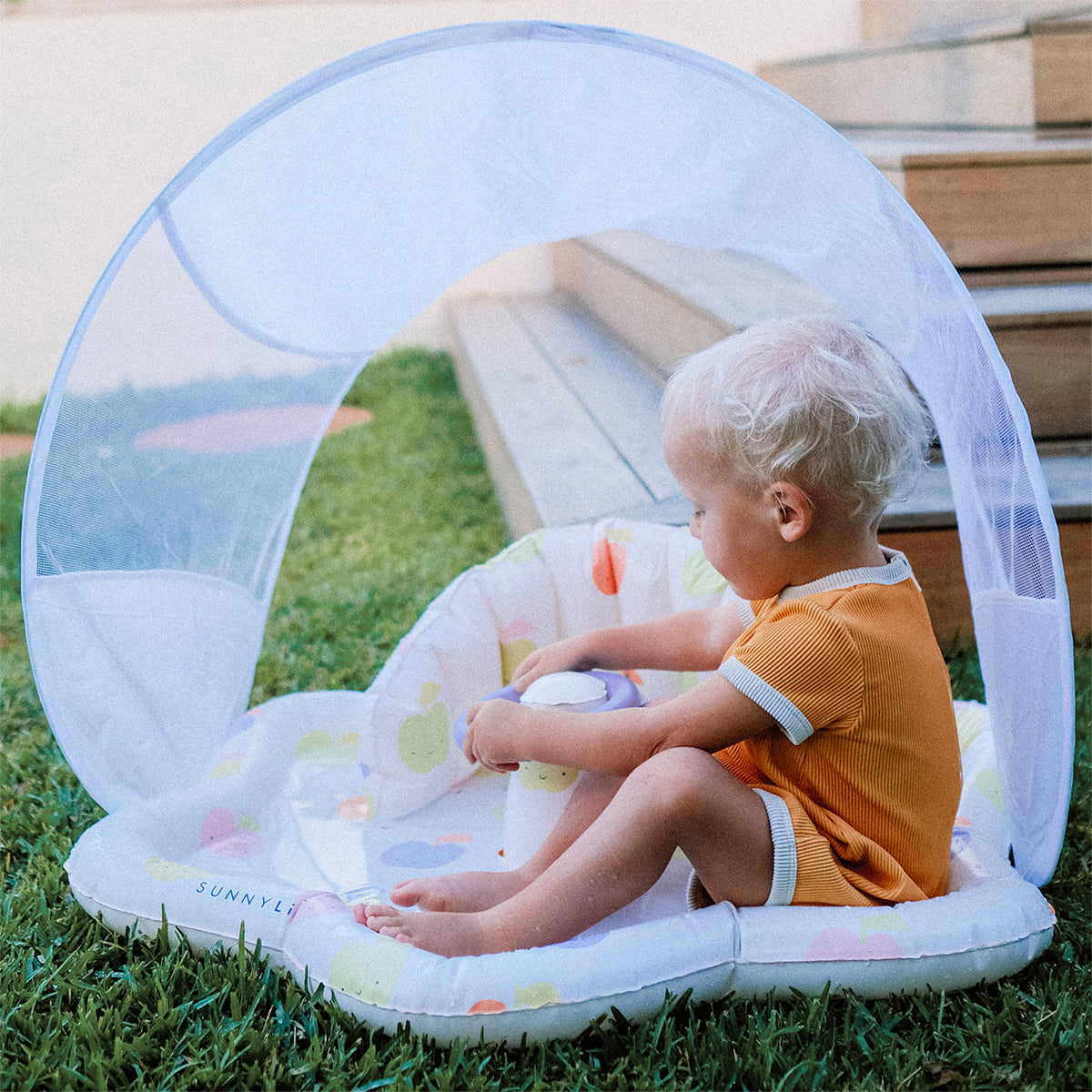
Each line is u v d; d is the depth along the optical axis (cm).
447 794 179
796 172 133
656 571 193
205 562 173
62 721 153
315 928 129
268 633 261
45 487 146
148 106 656
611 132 139
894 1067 114
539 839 146
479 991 117
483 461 409
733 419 127
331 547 328
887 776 129
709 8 668
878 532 226
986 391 127
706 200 146
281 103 136
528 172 146
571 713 138
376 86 136
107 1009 124
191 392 160
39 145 646
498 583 191
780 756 131
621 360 416
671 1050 116
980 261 283
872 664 126
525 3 674
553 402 354
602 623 196
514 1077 115
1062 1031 119
